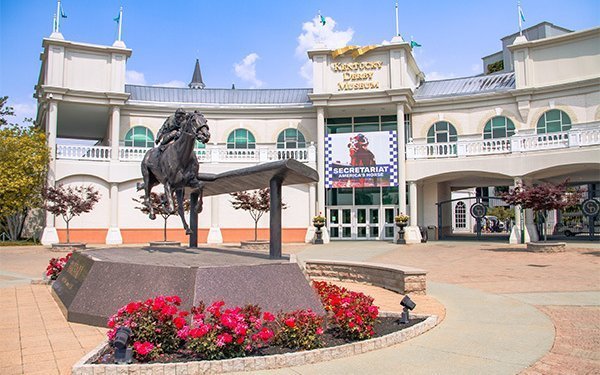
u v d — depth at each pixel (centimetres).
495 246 2627
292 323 652
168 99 3675
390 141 3150
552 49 3125
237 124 3612
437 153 3055
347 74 3328
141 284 790
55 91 3048
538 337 757
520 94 3161
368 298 774
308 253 2334
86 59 3225
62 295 991
